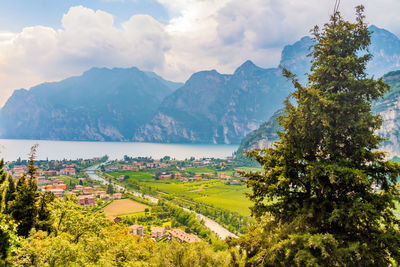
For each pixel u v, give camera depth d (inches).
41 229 1418.6
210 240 3403.1
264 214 694.5
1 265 753.0
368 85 633.6
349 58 648.4
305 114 660.7
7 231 788.0
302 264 525.7
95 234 1530.5
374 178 615.8
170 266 1119.0
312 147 677.3
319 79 713.6
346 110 645.3
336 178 589.6
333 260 501.7
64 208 1568.7
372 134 623.8
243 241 650.8
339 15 706.2
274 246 556.1
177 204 5910.4
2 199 1357.0
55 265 875.4
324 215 591.5
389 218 603.5
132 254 1318.9
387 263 542.3
